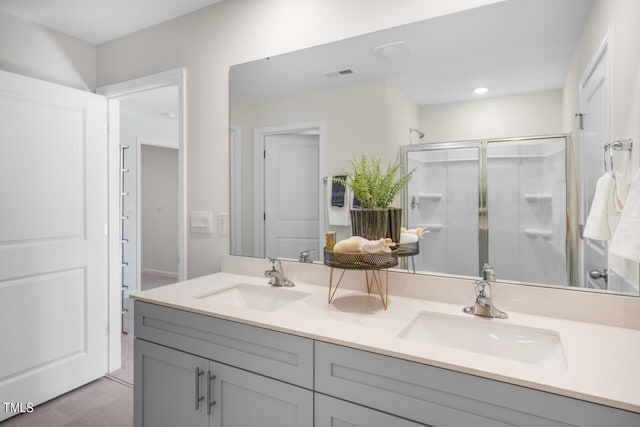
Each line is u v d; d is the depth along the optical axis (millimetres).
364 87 1606
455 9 1429
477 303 1260
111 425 1941
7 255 1935
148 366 1473
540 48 1298
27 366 2029
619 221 1141
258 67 1866
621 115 1150
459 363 887
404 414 950
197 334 1331
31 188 2037
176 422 1399
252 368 1205
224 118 1976
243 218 1928
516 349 1154
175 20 2146
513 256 1340
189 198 2109
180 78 2113
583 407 760
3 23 2049
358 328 1124
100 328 2400
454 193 1433
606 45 1182
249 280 1793
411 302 1407
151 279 5473
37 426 1915
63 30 2289
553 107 1276
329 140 1688
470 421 871
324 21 1694
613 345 1004
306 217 1744
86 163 2307
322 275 1687
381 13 1566
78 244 2264
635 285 1166
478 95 1393
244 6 1914
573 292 1220
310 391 1095
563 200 1262
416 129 1499
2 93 1922
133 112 4344
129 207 4426
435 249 1461
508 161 1347
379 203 1481
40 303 2084
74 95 2240
